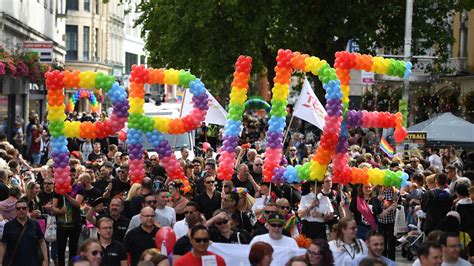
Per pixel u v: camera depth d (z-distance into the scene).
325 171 18.81
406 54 35.34
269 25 41.78
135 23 48.31
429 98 46.50
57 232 19.31
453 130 30.70
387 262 13.30
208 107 21.06
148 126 20.20
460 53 48.50
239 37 43.22
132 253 14.40
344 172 19.14
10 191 17.84
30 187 19.25
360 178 19.22
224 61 43.59
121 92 20.03
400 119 19.69
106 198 18.53
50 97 19.64
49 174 20.25
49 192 19.81
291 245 14.23
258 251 12.09
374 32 42.06
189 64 44.47
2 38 42.56
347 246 14.11
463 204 18.16
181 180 20.42
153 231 14.51
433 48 48.78
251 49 43.12
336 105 18.78
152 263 11.31
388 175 19.31
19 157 25.31
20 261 15.33
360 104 51.16
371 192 20.33
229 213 15.81
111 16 90.94
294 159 27.38
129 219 17.39
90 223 18.41
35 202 19.89
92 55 84.75
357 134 38.31
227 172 20.11
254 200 19.41
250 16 41.69
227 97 67.44
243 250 14.06
